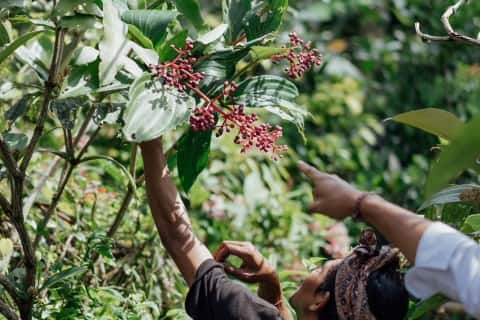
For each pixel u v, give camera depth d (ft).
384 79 22.99
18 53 9.00
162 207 8.18
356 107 20.72
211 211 14.73
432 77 22.59
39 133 8.45
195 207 14.79
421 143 21.86
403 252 6.42
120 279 11.59
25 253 8.65
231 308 7.73
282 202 15.49
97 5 8.45
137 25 8.29
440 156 6.17
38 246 10.97
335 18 23.44
